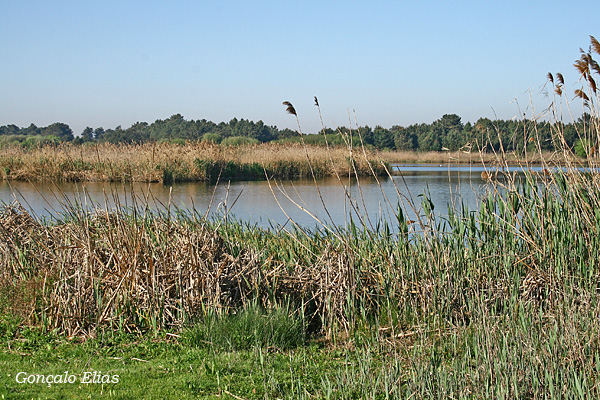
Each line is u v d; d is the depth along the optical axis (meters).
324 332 6.57
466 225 7.62
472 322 5.98
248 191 22.95
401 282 6.79
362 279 7.05
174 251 6.95
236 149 32.72
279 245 8.53
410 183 27.44
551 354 4.86
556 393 4.45
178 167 27.44
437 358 5.19
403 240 7.29
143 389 4.85
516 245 7.47
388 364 5.34
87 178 25.64
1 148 31.20
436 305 6.61
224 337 5.88
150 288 6.60
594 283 6.72
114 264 6.89
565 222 7.35
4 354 5.64
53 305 6.43
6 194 20.14
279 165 31.72
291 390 4.82
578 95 7.39
